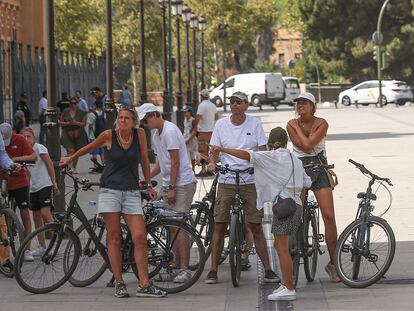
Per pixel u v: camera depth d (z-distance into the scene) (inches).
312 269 1194.6
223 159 1211.2
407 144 3353.8
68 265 1163.9
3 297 1127.0
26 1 5172.2
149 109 1209.4
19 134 1359.5
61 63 4579.2
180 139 1216.2
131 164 1109.7
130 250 1143.0
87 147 1135.0
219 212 1189.1
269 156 1082.7
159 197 1295.5
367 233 1137.4
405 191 2003.0
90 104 5319.9
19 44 3681.1
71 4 6107.3
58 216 1165.7
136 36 7583.7
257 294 1122.7
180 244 1147.9
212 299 1099.9
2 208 1273.4
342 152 3090.6
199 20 6786.4
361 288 1133.1
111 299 1106.7
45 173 1385.3
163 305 1071.6
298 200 1091.9
